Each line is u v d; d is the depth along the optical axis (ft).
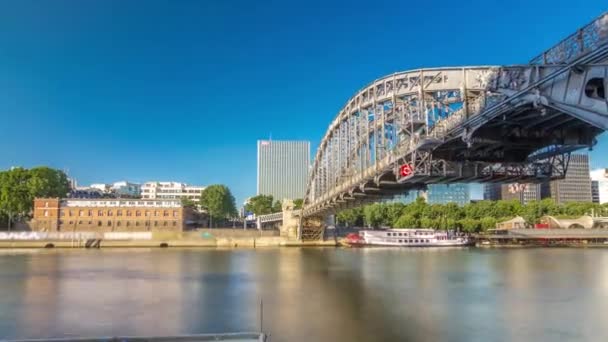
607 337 104.68
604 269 239.91
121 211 481.46
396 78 141.38
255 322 117.39
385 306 137.59
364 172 171.01
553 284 185.16
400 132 138.31
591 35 66.08
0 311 129.49
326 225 551.59
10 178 478.18
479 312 129.18
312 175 352.28
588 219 557.33
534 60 78.79
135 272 224.94
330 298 151.23
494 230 533.96
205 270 236.02
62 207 471.62
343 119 208.33
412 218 577.84
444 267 254.06
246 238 474.08
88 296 154.30
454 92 117.70
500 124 97.55
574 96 69.87
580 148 102.53
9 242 426.51
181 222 489.67
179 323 116.88
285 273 224.12
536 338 103.60
